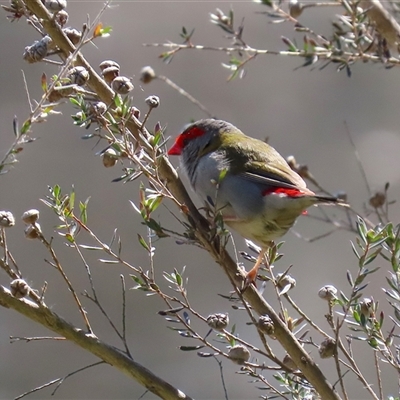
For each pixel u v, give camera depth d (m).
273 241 6.64
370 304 4.92
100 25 4.91
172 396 4.86
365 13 6.85
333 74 15.12
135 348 11.99
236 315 12.15
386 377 11.12
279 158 6.75
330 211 11.26
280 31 14.87
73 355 11.97
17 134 4.50
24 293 4.73
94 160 13.27
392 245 4.89
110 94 5.27
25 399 11.43
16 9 5.21
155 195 4.98
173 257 12.68
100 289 12.31
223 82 14.66
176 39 14.63
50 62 4.97
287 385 5.34
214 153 6.80
